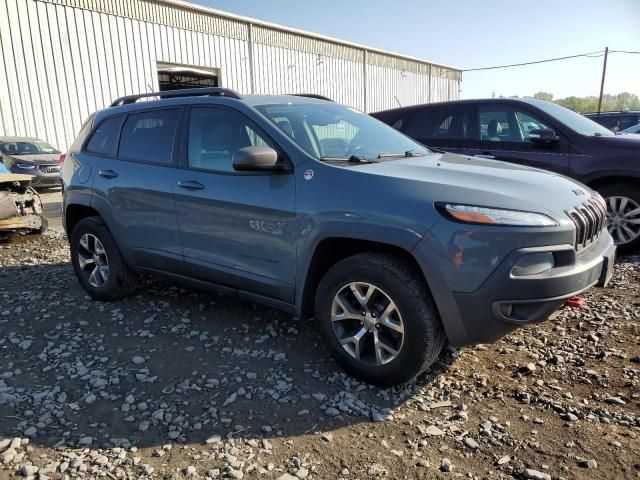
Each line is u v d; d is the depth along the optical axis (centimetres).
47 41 1590
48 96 1608
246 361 348
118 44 1762
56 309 456
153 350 369
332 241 317
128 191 424
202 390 312
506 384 312
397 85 3139
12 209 742
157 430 273
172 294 483
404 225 281
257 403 297
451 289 274
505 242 265
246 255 354
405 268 290
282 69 2370
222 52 2102
